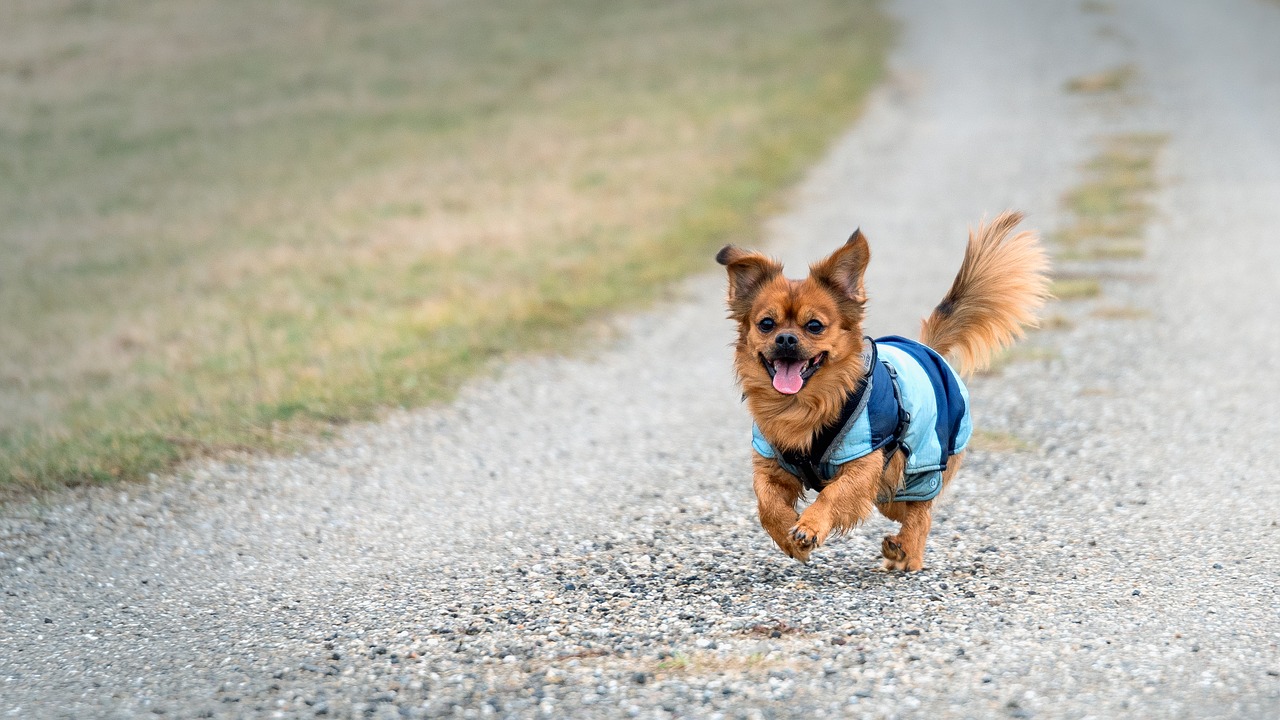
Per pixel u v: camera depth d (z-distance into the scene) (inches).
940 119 1219.9
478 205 912.3
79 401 489.4
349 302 639.8
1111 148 1032.2
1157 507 305.1
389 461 373.7
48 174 1130.0
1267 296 583.2
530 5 2153.1
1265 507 301.0
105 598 264.2
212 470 361.7
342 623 242.5
